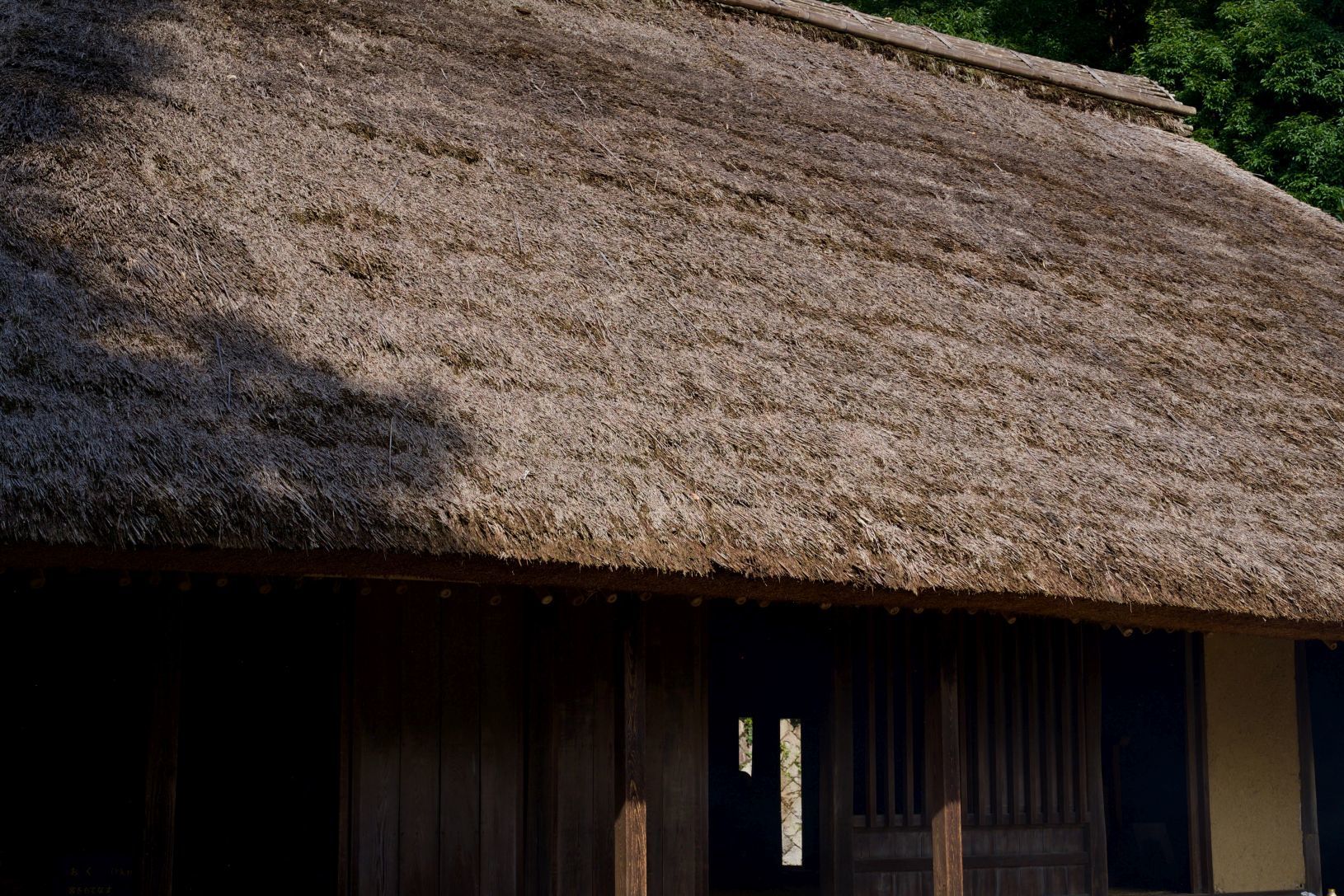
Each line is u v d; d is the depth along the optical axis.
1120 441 4.76
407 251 4.21
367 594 4.29
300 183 4.34
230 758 4.49
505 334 3.96
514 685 4.48
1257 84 13.45
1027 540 3.98
